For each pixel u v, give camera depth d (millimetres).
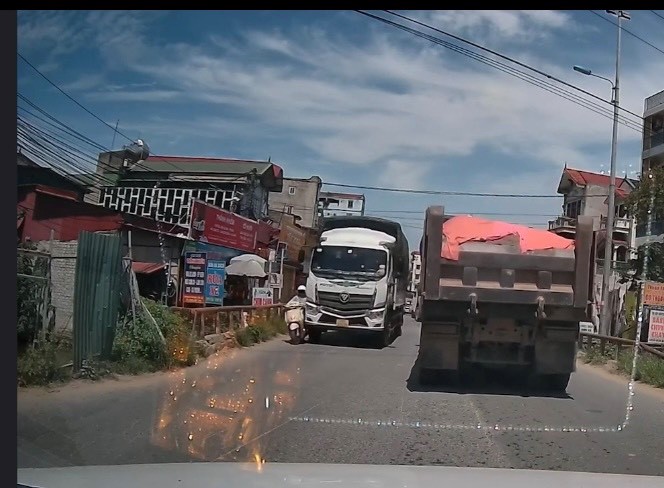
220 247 20141
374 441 6129
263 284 21203
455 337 9086
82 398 7641
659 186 17578
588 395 9297
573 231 8875
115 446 5680
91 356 9258
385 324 15547
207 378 9727
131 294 10609
